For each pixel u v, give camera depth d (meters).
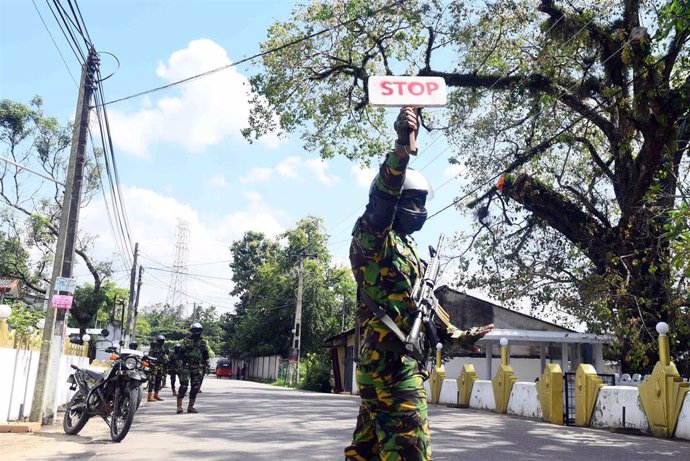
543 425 12.47
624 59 15.30
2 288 32.06
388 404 2.55
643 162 16.38
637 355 15.22
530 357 28.06
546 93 18.06
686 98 15.04
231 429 9.99
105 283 39.84
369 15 18.86
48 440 8.38
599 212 18.94
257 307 52.38
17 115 30.16
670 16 11.25
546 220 18.94
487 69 19.48
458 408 17.69
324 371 34.47
